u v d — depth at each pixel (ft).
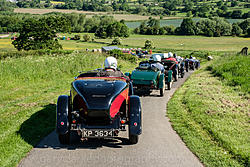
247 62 54.90
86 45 381.19
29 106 27.30
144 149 16.98
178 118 23.89
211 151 16.47
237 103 28.71
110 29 539.70
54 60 60.64
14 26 558.56
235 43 395.14
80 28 624.59
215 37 529.45
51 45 220.43
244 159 15.21
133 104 17.19
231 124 21.50
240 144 17.35
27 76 45.73
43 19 228.63
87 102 15.99
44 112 24.43
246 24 572.10
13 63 52.65
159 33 602.03
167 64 46.11
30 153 16.05
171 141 18.43
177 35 583.99
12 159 14.98
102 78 19.35
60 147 17.06
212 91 34.81
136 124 16.71
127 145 17.63
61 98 16.89
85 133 16.11
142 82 32.30
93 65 67.05
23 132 19.17
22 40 215.10
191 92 34.63
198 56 174.60
